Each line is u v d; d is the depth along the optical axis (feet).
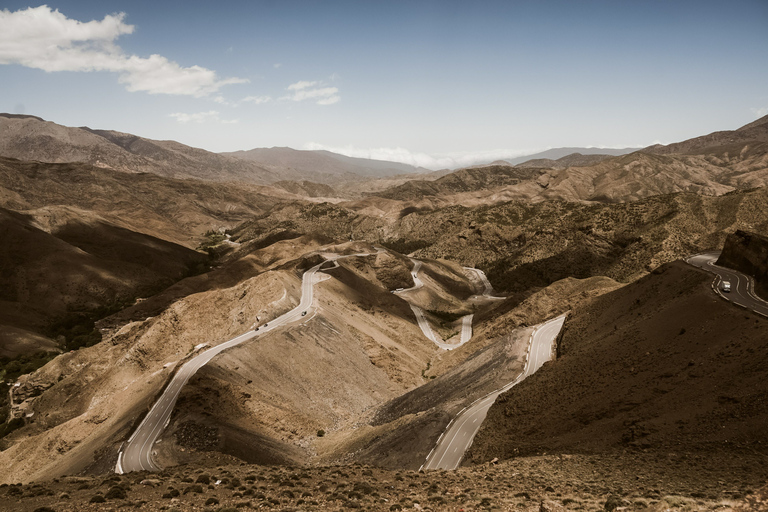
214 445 192.03
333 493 100.48
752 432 117.50
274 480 114.52
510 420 182.70
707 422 127.34
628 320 220.64
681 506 84.79
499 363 254.68
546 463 130.11
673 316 191.62
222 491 103.71
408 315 487.20
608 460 124.16
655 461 117.50
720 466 107.86
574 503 91.91
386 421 248.93
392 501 97.66
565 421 161.17
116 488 100.01
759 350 142.00
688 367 155.12
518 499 96.94
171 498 97.25
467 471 131.75
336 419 277.23
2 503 97.66
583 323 257.75
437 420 200.44
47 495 105.50
